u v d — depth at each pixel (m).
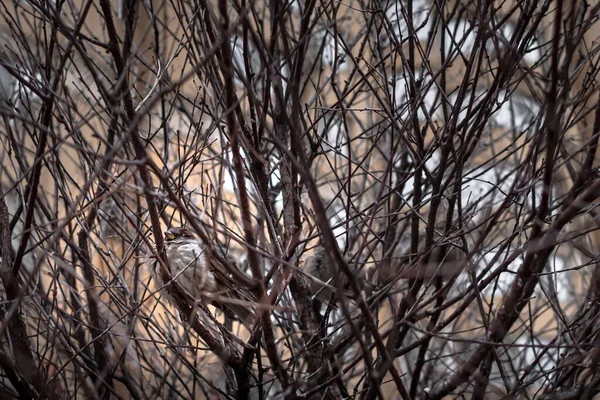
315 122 5.98
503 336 5.01
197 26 6.40
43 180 8.92
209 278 5.80
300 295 6.39
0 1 5.72
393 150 5.10
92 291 5.80
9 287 5.28
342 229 8.32
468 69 5.55
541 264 5.34
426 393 5.42
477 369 5.11
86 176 6.00
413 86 5.89
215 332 5.64
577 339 5.70
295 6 8.34
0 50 7.08
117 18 7.65
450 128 5.78
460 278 8.95
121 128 5.66
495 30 5.18
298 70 5.70
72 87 8.80
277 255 5.33
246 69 5.52
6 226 5.63
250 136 5.84
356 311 7.27
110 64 6.78
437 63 9.88
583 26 5.63
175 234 6.11
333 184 9.78
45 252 4.12
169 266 5.46
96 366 6.12
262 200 5.68
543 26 8.02
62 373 6.14
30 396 5.32
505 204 4.95
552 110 4.34
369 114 8.92
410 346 5.50
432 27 6.15
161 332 5.60
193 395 5.59
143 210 6.89
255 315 5.48
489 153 9.74
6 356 5.18
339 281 4.04
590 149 5.20
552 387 5.27
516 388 5.11
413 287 5.39
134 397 6.09
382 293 5.63
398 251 7.83
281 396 4.89
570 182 7.81
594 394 5.30
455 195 5.83
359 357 5.38
